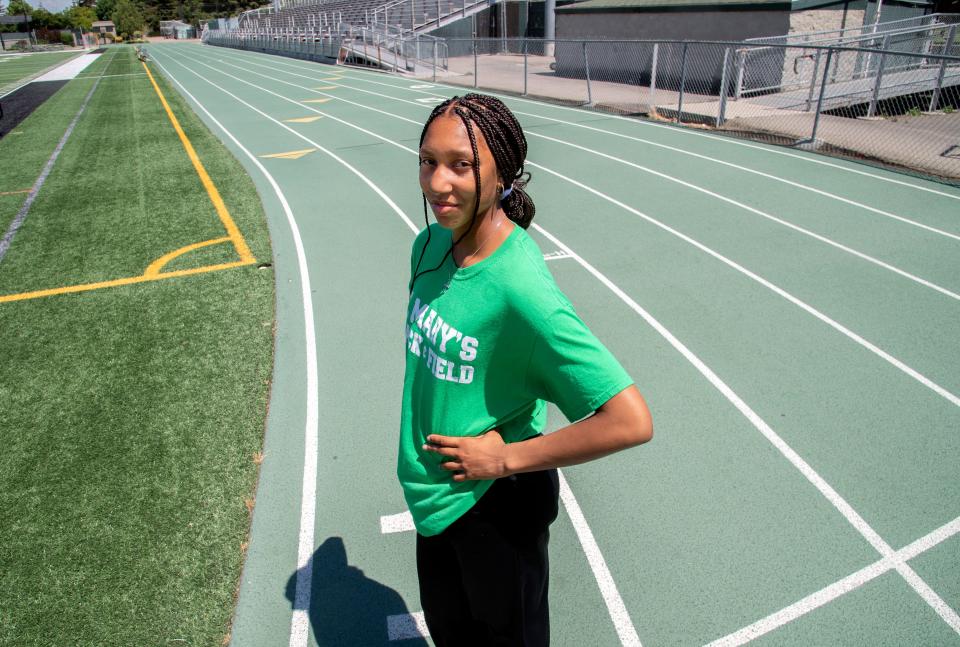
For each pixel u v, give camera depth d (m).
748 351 4.57
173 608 2.65
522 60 27.69
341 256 6.56
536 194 8.39
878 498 3.21
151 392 4.21
